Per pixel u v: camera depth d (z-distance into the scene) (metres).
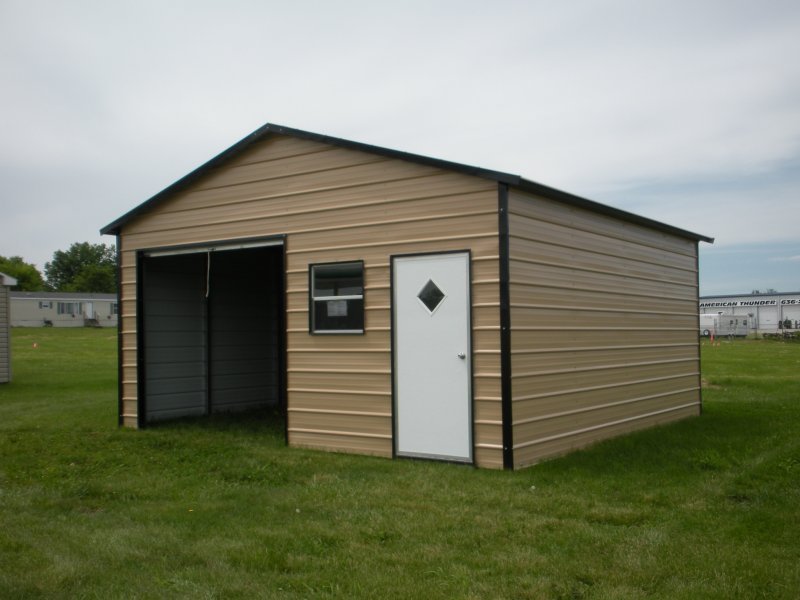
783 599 4.43
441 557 5.18
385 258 8.85
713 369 23.78
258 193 10.06
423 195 8.58
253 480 7.67
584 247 9.61
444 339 8.36
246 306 13.97
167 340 12.24
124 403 11.69
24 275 85.38
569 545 5.41
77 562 5.12
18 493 7.21
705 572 4.86
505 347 7.91
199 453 9.12
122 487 7.39
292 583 4.75
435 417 8.40
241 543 5.52
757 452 8.88
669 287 12.37
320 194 9.45
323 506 6.52
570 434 9.06
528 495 6.78
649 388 11.37
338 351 9.20
